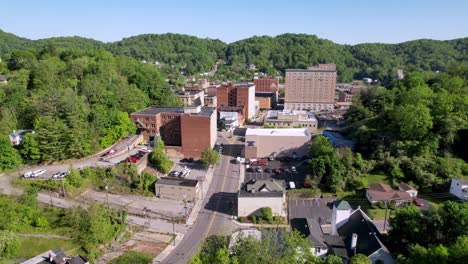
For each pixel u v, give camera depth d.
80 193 86.19
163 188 91.38
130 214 82.44
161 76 174.75
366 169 100.88
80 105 104.88
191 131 118.88
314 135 144.25
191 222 81.19
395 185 94.75
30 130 103.75
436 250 45.78
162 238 74.12
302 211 87.25
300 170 112.62
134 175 93.50
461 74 152.50
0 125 97.75
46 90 110.88
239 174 109.31
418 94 119.75
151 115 122.69
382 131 116.31
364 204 89.38
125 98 127.81
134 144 114.62
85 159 99.69
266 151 124.69
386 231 75.12
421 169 95.81
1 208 65.94
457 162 97.12
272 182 90.19
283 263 46.16
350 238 64.94
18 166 91.81
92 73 136.50
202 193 95.81
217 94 199.62
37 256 58.91
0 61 153.25
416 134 105.38
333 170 95.88
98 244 68.38
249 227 79.94
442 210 58.78
